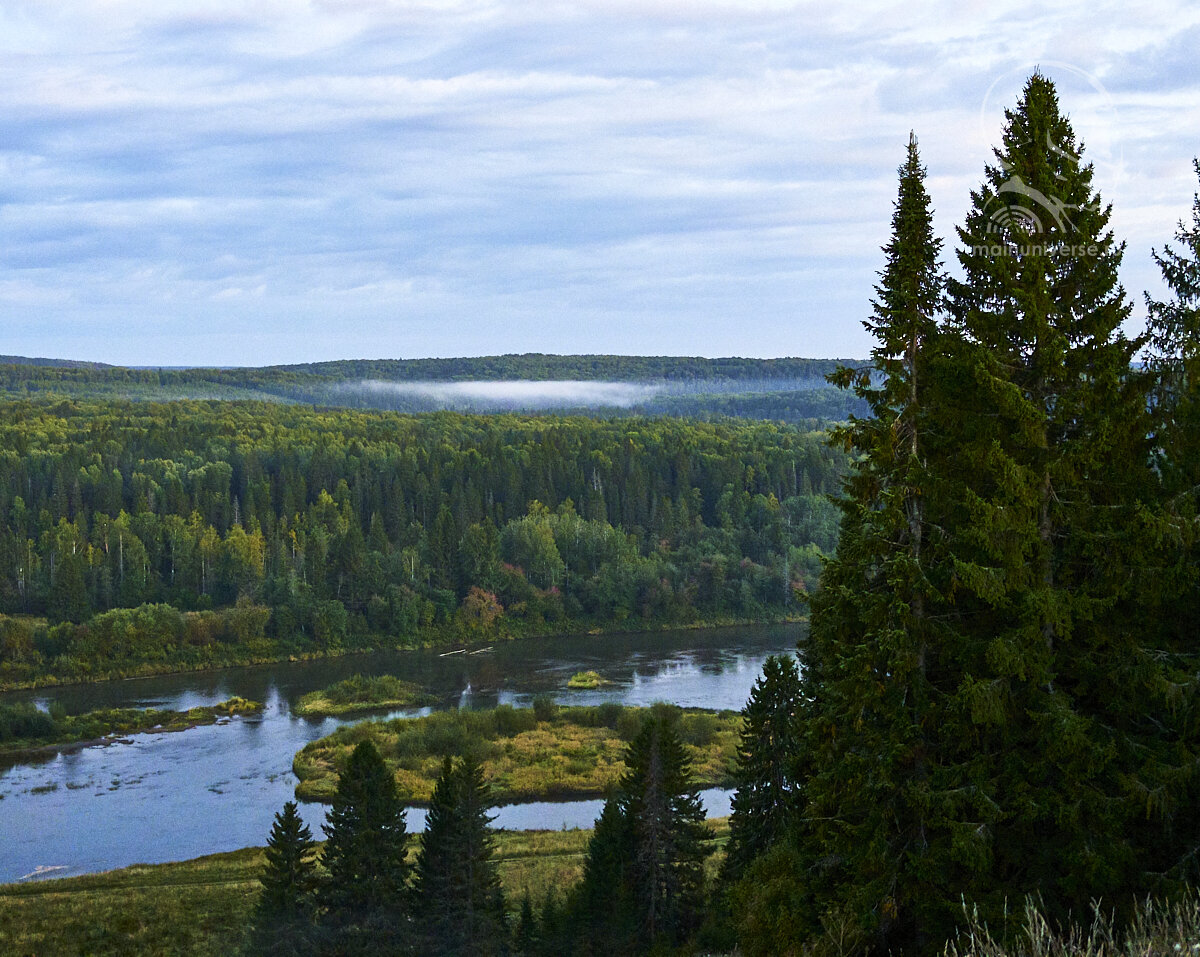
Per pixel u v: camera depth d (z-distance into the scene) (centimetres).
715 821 6638
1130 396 2034
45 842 6662
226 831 6838
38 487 19588
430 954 4134
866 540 2109
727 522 19388
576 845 6228
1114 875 1827
